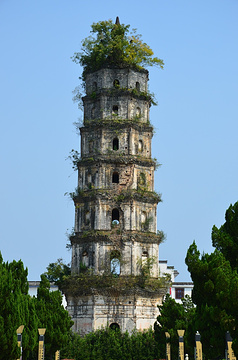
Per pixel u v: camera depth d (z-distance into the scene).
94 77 89.25
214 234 53.72
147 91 89.88
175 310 72.38
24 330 58.59
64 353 76.50
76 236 84.88
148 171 86.50
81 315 81.31
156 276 83.50
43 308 70.38
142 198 84.62
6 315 52.97
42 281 74.38
